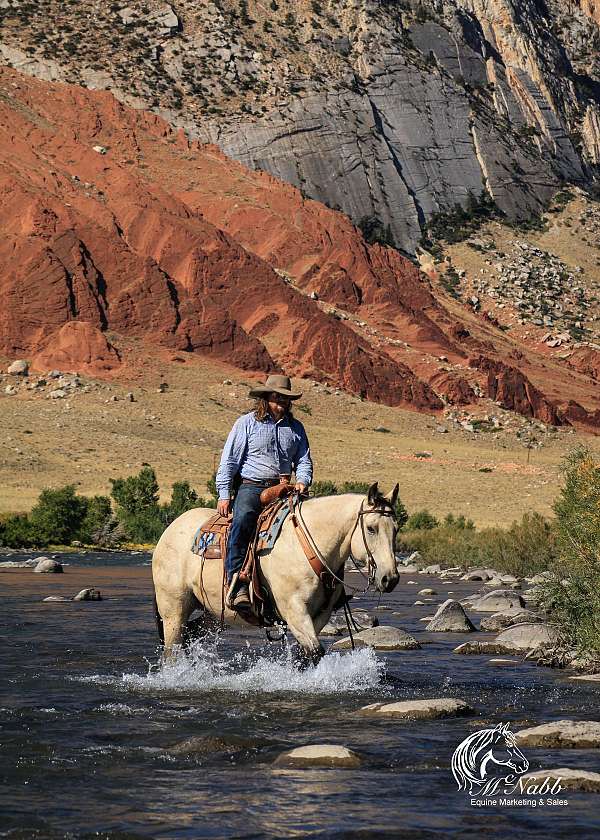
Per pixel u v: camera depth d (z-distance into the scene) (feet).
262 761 18.63
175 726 22.13
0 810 15.26
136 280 435.94
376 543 26.50
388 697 26.30
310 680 28.25
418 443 367.25
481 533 134.10
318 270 528.63
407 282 558.15
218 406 376.89
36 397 360.28
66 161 533.55
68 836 13.92
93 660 34.14
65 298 411.13
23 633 42.52
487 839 13.71
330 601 28.68
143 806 15.48
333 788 16.51
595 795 16.14
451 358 486.79
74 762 18.53
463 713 23.63
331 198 633.61
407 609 59.00
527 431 424.05
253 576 28.14
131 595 67.26
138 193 503.20
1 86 588.91
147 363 402.72
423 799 15.83
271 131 642.63
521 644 37.68
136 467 284.20
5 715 23.41
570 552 43.32
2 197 447.83
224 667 32.45
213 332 431.02
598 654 33.06
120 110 609.01
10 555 136.46
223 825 14.42
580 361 583.99
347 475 297.33
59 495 169.68
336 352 439.22
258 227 554.87
